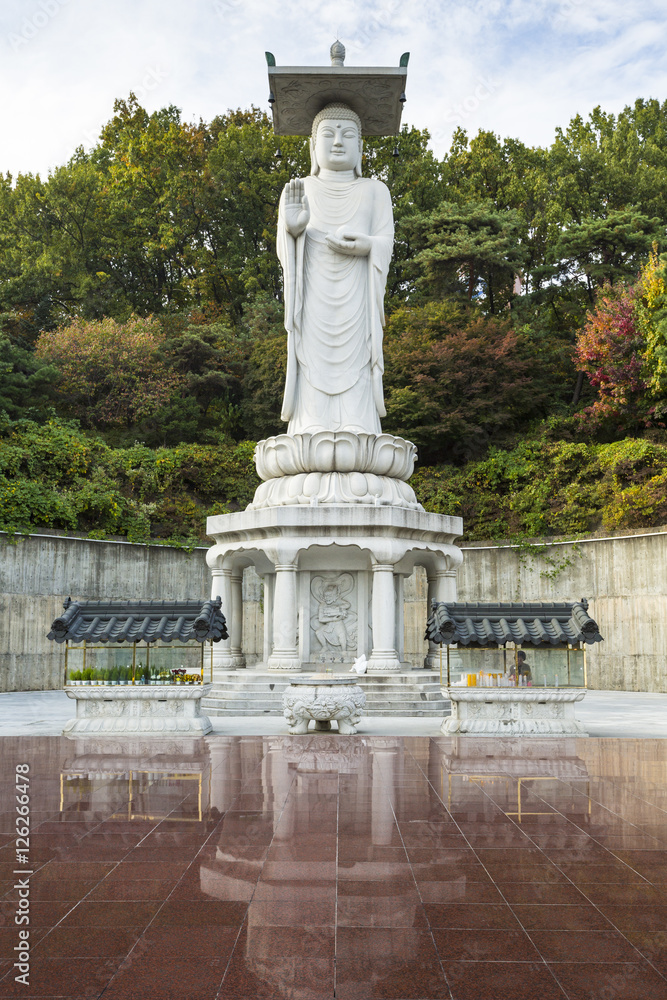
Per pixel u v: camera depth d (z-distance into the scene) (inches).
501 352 1519.4
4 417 1348.4
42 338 1681.8
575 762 470.6
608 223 1697.8
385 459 861.8
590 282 1818.4
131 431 1678.2
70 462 1337.4
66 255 1964.8
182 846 292.8
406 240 1914.4
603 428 1529.3
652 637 1128.2
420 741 551.2
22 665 1130.7
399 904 233.1
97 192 1948.8
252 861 274.1
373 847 291.0
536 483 1380.4
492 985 182.5
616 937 209.9
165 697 593.0
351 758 482.0
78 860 276.5
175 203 1996.8
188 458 1503.4
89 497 1272.1
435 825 322.3
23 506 1162.0
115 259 2074.3
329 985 182.2
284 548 785.6
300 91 909.2
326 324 895.1
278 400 1713.8
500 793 383.2
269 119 2187.5
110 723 587.5
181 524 1443.2
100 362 1632.6
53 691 1130.7
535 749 518.9
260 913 226.1
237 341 1804.9
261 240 2128.4
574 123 2153.1
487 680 596.4
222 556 868.0
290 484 848.3
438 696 753.6
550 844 296.0
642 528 1168.2
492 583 1323.8
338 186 925.2
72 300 1996.8
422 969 190.4
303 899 237.3
